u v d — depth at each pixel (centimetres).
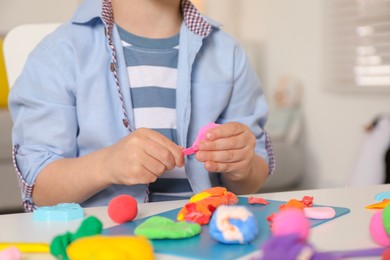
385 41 186
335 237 44
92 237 37
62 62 83
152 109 88
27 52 94
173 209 58
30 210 79
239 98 96
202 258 38
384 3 185
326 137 208
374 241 43
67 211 54
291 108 219
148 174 66
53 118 81
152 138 67
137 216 55
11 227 51
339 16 200
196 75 91
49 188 75
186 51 90
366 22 191
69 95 83
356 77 195
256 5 241
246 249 40
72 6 250
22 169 79
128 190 80
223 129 71
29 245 41
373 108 188
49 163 78
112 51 84
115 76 84
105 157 72
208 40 94
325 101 208
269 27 235
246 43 235
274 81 233
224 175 87
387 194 62
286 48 226
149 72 89
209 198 54
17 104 84
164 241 43
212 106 91
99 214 56
